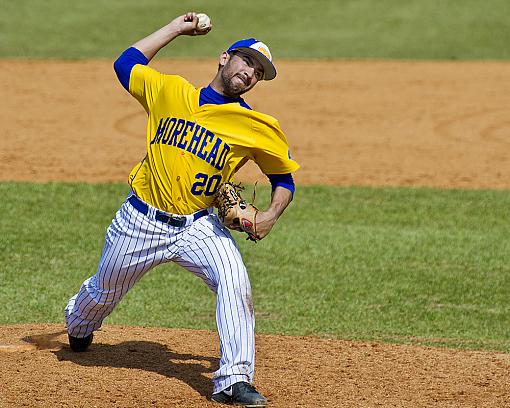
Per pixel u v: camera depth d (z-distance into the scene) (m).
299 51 93.38
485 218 43.62
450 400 20.41
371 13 108.25
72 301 21.97
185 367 22.00
